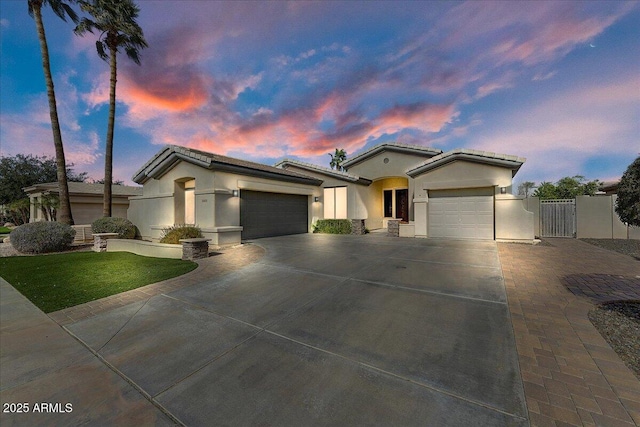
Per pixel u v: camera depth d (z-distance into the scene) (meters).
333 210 18.25
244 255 9.57
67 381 2.94
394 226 14.83
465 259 8.17
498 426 2.10
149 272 7.39
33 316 4.75
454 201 13.05
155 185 14.98
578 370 2.77
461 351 3.22
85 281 6.73
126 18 16.44
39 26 14.58
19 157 30.30
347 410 2.35
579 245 11.05
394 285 5.80
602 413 2.18
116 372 3.09
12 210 26.09
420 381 2.71
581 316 4.08
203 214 11.84
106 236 12.45
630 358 2.97
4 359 3.40
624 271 6.67
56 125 15.14
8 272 8.01
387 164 18.44
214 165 11.38
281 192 15.16
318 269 7.33
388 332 3.78
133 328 4.22
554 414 2.19
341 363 3.09
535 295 5.02
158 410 2.45
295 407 2.41
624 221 4.47
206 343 3.68
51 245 12.06
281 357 3.26
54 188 20.69
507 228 11.91
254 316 4.50
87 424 2.30
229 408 2.44
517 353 3.13
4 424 2.30
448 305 4.64
